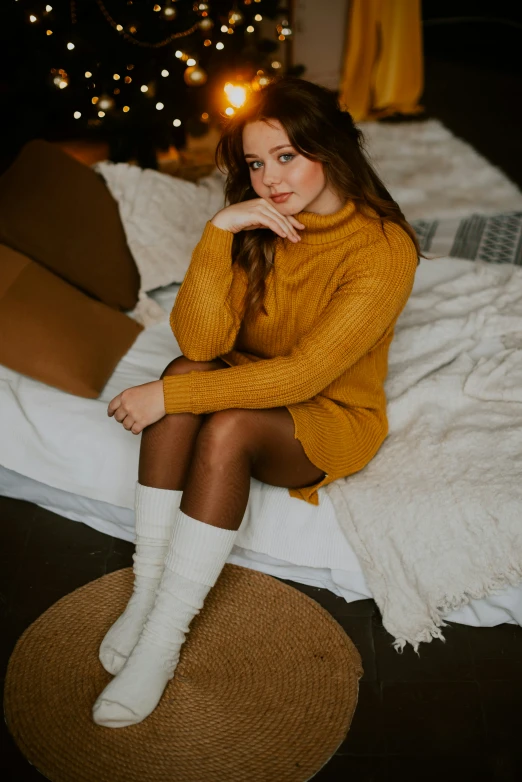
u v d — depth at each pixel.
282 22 3.38
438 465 1.81
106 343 2.15
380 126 4.49
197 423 1.64
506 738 1.58
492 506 1.71
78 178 2.42
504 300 2.36
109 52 2.93
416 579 1.74
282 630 1.78
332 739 1.56
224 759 1.52
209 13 3.06
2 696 1.63
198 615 1.81
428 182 3.82
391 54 4.58
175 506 1.65
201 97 3.12
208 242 1.66
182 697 1.63
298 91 1.52
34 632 1.75
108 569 1.94
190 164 3.66
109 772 1.49
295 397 1.61
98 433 1.93
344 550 1.80
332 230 1.63
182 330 1.72
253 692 1.65
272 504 1.81
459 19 6.40
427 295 2.42
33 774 1.49
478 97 4.96
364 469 1.85
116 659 1.59
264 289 1.71
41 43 2.92
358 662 1.71
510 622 1.81
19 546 1.99
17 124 3.28
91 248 2.32
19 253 2.16
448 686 1.68
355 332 1.60
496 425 1.93
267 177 1.57
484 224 3.46
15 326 2.01
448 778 1.50
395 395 2.04
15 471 2.01
